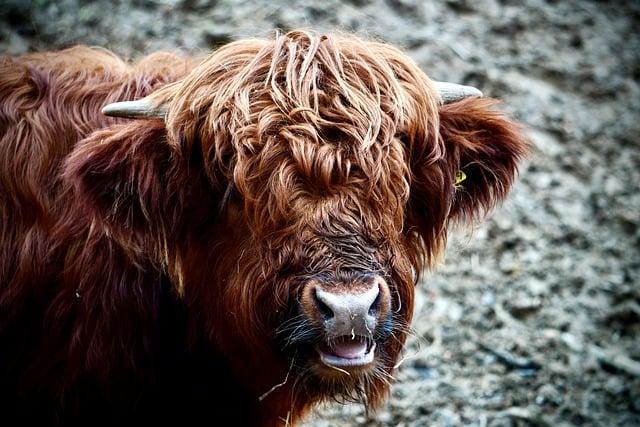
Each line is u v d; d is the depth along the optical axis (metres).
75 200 8.08
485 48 17.11
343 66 7.18
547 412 11.38
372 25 16.48
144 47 14.92
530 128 15.74
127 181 7.21
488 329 12.32
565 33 18.20
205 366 8.38
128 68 9.13
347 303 6.38
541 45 17.66
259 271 6.91
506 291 12.86
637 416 11.51
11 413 8.59
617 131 16.27
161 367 8.35
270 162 6.80
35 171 8.18
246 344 7.45
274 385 7.84
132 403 8.32
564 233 13.97
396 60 7.51
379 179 6.79
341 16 16.36
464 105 7.73
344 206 6.68
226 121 7.03
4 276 8.23
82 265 8.04
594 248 13.90
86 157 6.98
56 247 8.11
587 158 15.54
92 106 8.45
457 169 7.66
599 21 18.83
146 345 8.19
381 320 6.60
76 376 8.18
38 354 8.29
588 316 12.79
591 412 11.47
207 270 7.62
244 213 7.01
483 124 7.73
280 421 8.68
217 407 8.59
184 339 8.30
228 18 15.74
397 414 10.99
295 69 7.07
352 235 6.63
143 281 8.11
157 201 7.32
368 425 10.82
